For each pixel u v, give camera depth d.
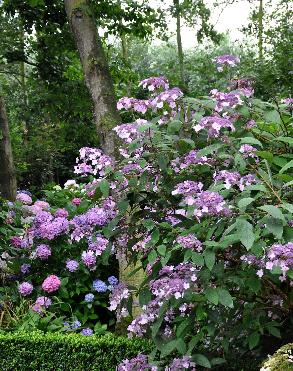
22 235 5.58
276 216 2.17
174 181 2.87
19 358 4.02
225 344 2.81
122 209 2.86
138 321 3.02
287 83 9.42
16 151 13.14
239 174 2.58
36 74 8.54
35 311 4.76
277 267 2.34
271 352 3.02
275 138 2.74
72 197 8.25
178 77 11.72
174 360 2.79
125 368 3.08
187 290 2.59
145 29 8.25
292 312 2.82
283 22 11.07
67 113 8.45
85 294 5.41
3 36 8.49
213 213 2.44
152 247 2.80
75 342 3.95
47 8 7.95
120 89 9.16
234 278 2.58
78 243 5.43
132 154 2.94
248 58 10.76
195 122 2.84
